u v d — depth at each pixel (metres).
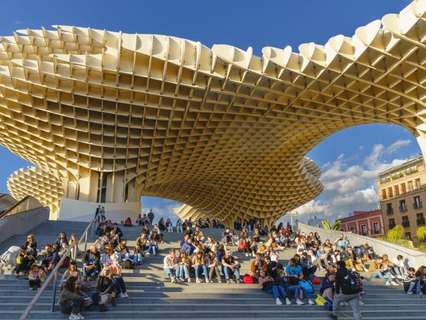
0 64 21.42
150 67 20.66
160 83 21.66
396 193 57.16
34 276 10.52
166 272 12.55
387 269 15.20
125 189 28.94
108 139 26.70
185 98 22.34
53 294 9.30
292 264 12.73
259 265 13.07
